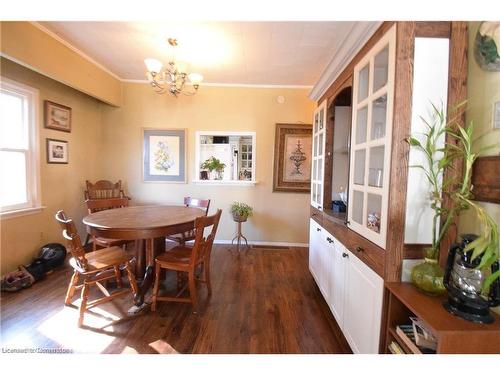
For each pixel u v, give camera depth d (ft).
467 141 3.33
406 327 3.84
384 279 4.08
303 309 7.22
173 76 9.19
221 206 13.42
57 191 10.61
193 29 7.84
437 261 3.75
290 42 8.46
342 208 7.32
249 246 13.05
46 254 9.25
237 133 13.12
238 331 6.18
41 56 8.07
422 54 3.93
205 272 7.84
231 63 10.36
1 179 8.55
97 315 6.67
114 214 8.09
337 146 7.87
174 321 6.51
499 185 3.35
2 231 8.37
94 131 12.77
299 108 12.98
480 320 3.04
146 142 13.20
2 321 6.34
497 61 3.45
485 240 2.82
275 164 13.07
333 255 6.59
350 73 6.04
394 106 3.94
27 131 9.30
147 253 8.13
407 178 3.97
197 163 13.28
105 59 10.47
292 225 13.32
